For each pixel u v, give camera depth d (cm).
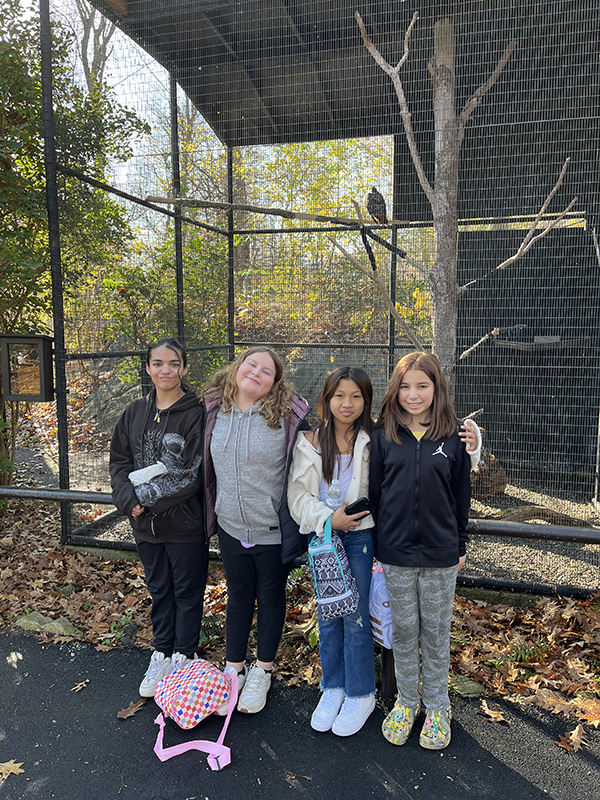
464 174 538
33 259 374
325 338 561
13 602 321
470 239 558
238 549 226
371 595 222
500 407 561
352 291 544
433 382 203
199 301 507
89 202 385
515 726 221
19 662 268
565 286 536
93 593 332
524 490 491
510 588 311
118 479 239
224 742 214
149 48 430
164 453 230
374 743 213
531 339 548
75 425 382
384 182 502
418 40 423
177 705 215
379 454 209
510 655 261
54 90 370
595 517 421
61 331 362
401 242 522
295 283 556
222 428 223
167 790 191
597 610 294
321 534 208
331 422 215
